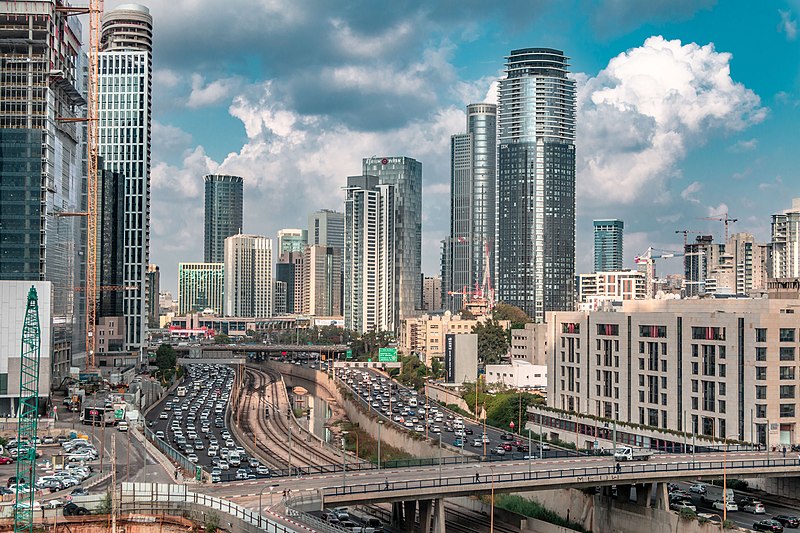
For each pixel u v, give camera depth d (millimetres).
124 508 179250
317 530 163875
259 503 179875
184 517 176000
